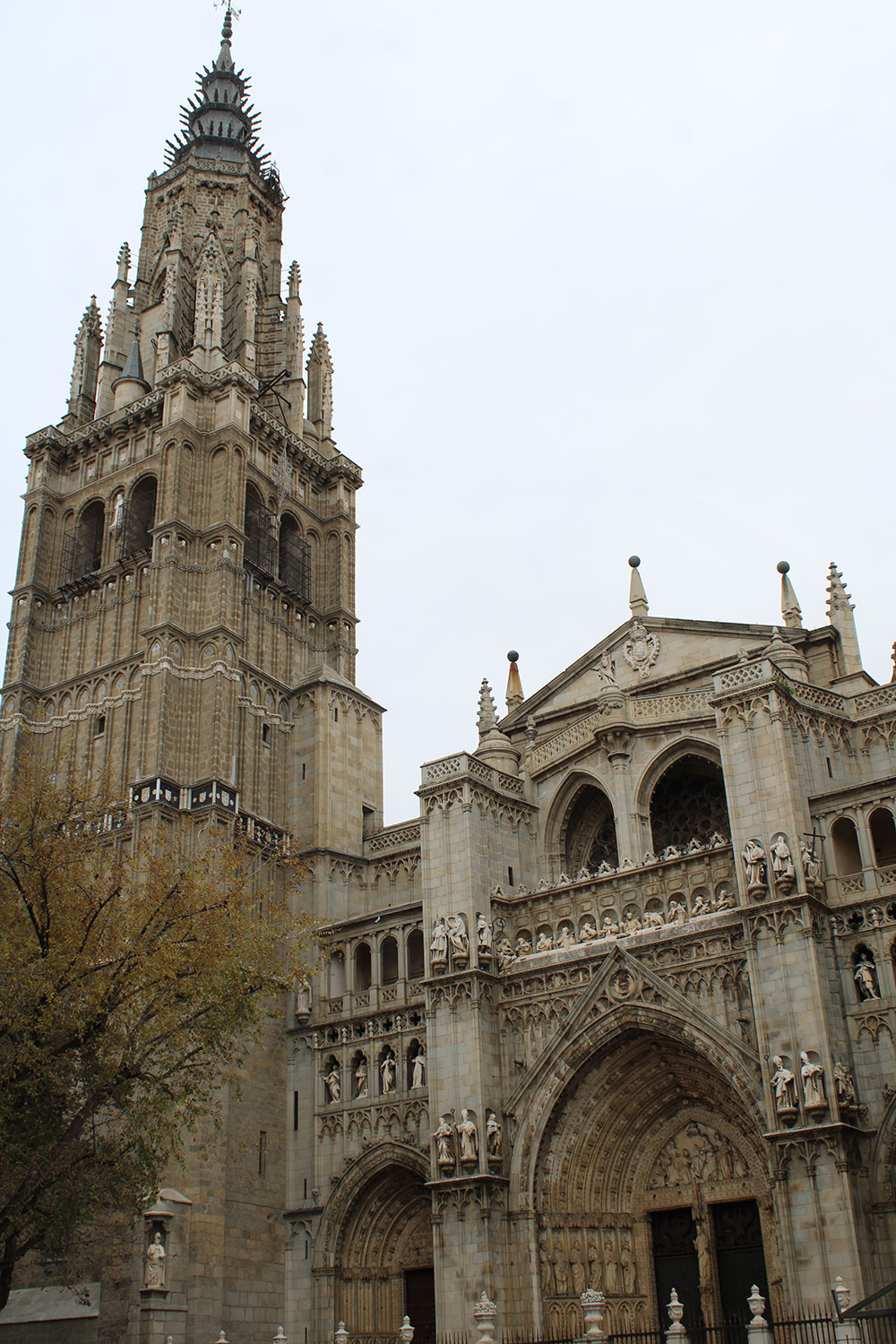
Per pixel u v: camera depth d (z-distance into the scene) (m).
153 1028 42.97
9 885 41.84
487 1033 53.62
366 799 70.50
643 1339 49.56
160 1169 53.94
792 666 54.69
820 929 46.59
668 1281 51.25
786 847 47.56
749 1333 36.94
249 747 66.62
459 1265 49.91
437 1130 52.25
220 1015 42.97
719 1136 51.03
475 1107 51.97
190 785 63.09
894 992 45.38
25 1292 54.25
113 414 76.25
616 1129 52.31
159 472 71.19
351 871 67.00
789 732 50.25
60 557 75.44
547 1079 51.97
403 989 59.78
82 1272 52.66
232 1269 54.84
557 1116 51.81
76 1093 39.84
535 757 62.59
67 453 77.94
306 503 79.44
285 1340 45.69
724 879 52.06
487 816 58.81
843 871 49.88
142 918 43.28
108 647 70.00
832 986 46.16
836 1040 44.94
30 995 37.47
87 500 75.50
